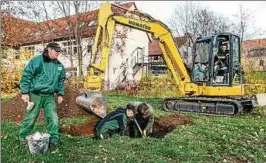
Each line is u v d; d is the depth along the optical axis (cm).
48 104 680
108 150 671
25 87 653
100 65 1209
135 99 1772
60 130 859
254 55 2719
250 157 690
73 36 3506
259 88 1888
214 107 1272
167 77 2388
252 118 1174
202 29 3192
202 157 666
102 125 778
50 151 646
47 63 668
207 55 1337
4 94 1900
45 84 664
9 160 580
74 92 1159
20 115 1023
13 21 2539
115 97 1900
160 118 1046
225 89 1291
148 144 720
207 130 896
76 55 3453
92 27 3341
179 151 679
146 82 2348
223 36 1305
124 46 3453
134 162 602
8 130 823
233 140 809
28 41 3231
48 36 3484
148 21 1416
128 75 3409
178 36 3152
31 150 624
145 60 3434
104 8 1262
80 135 826
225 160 662
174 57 1424
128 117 799
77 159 612
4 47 2200
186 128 919
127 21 1354
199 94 1352
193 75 1374
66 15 3241
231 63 1286
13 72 2042
